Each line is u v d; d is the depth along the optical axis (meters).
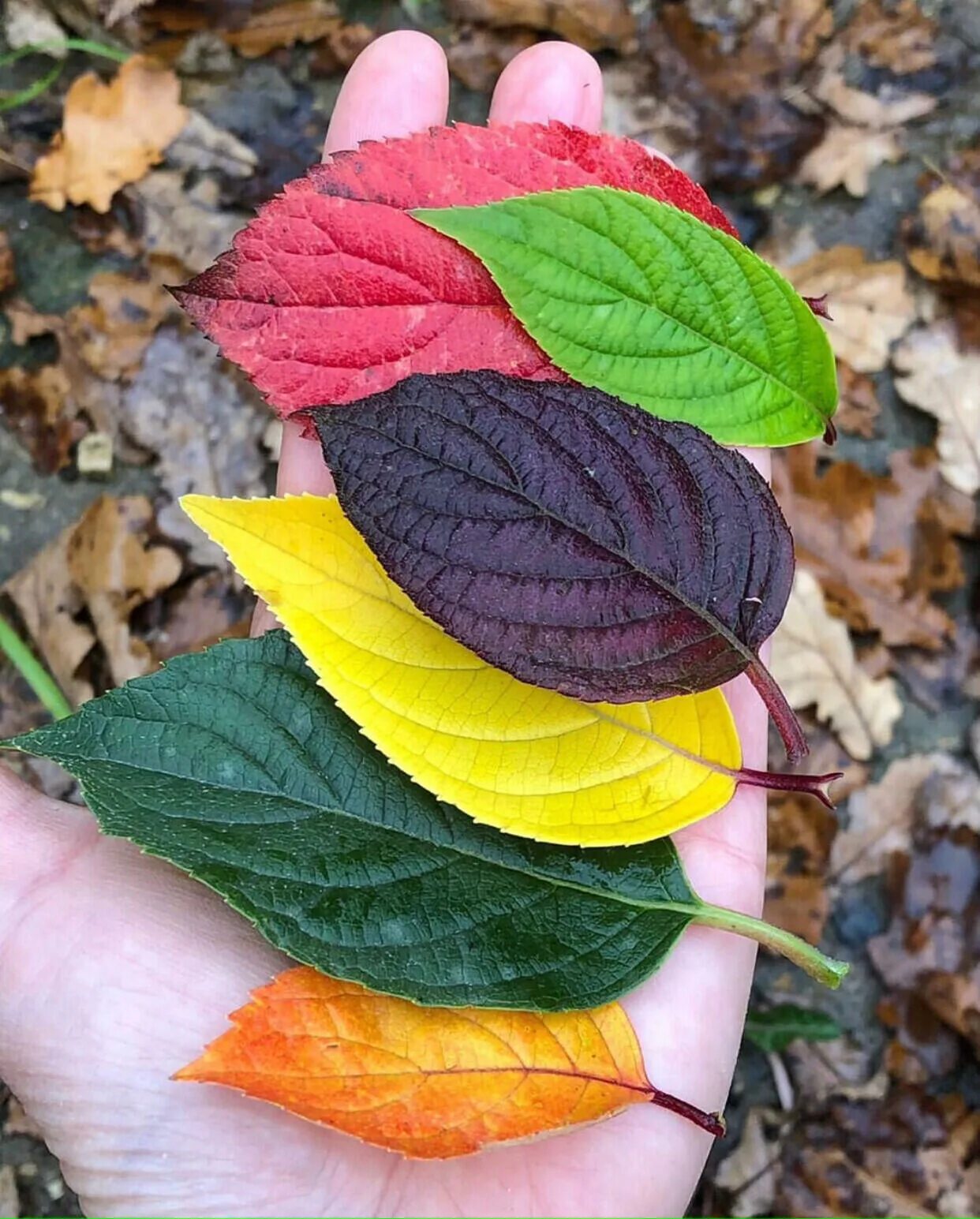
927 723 0.29
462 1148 0.13
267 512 0.14
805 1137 0.27
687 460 0.13
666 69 0.32
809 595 0.29
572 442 0.13
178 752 0.13
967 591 0.29
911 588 0.29
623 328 0.15
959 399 0.30
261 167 0.32
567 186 0.16
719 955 0.17
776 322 0.16
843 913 0.28
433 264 0.15
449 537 0.12
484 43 0.32
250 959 0.15
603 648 0.13
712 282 0.15
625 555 0.13
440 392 0.13
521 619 0.12
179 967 0.15
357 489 0.12
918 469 0.30
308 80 0.32
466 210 0.15
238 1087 0.13
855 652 0.29
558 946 0.14
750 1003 0.27
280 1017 0.13
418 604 0.12
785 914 0.28
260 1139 0.15
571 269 0.15
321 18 0.32
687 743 0.14
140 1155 0.15
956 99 0.32
